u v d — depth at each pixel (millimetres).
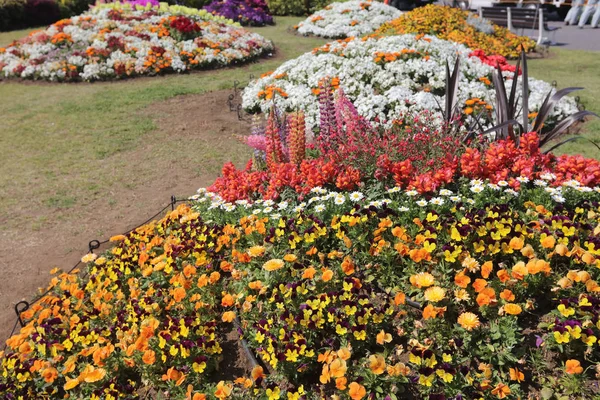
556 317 2875
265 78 9281
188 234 4023
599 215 3621
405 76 7738
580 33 17203
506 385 2559
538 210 3609
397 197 4016
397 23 13750
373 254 3350
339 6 18453
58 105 9953
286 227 3676
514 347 2832
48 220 5633
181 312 3314
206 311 3285
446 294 2980
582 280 2861
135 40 12719
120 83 11508
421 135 4688
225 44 13516
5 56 12422
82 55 12031
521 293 3008
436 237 3289
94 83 11602
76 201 6062
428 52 8258
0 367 3424
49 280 4570
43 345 3252
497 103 5121
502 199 3859
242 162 7008
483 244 3180
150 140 8031
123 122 8883
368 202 3871
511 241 3119
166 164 7051
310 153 5273
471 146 4871
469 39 12617
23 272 4699
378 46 8578
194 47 12914
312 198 3951
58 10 20141
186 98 10172
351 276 3289
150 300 3400
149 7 15305
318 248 3621
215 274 3404
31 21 19531
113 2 16812
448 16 13469
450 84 5523
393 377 2643
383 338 2791
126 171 6883
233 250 3555
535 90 7922
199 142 7852
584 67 11664
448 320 2982
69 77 11727
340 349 2717
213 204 4387
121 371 3115
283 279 3346
